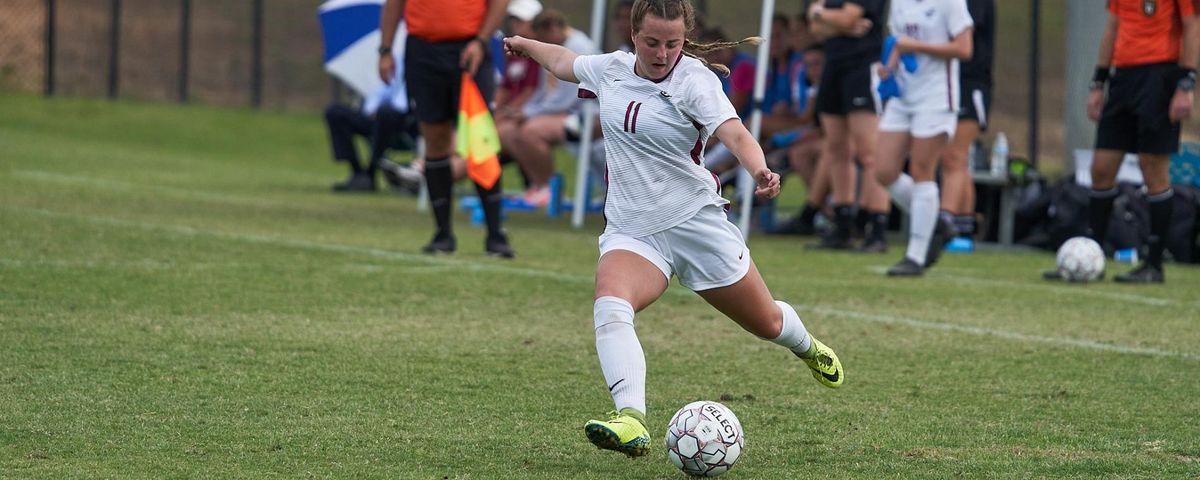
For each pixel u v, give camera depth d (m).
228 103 96.38
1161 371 21.39
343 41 56.56
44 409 16.89
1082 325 26.20
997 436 16.73
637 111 15.32
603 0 45.75
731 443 14.46
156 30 103.88
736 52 47.62
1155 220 33.53
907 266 34.12
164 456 14.85
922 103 33.44
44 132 80.25
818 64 44.66
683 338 23.80
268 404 17.66
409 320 24.83
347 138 59.06
